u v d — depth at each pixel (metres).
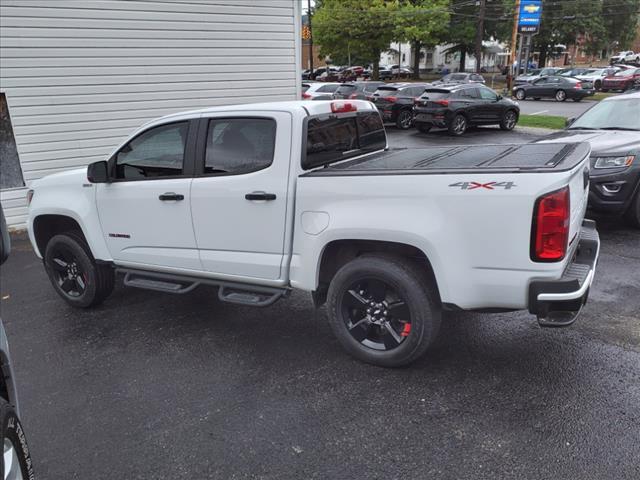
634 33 59.19
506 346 3.95
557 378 3.48
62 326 4.76
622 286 5.03
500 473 2.66
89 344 4.36
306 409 3.29
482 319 4.43
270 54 10.70
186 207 4.11
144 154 4.34
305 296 5.21
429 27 45.34
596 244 3.79
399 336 3.61
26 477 2.37
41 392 3.65
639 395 3.26
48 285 5.96
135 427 3.20
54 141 8.69
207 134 4.00
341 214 3.47
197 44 9.76
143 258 4.51
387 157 4.20
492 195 3.02
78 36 8.55
